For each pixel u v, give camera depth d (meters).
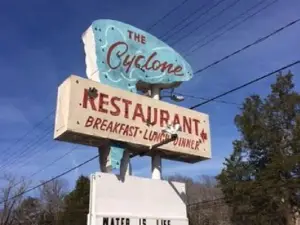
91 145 9.30
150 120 9.88
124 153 9.45
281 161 39.19
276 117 43.72
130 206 8.94
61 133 8.54
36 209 56.59
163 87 10.96
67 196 52.41
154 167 10.12
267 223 39.38
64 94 8.81
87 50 9.89
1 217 48.16
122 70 9.98
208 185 65.69
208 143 10.98
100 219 8.39
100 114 8.98
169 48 11.20
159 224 9.26
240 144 44.56
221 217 57.38
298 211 38.47
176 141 10.25
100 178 8.73
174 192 9.84
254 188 40.47
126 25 10.46
